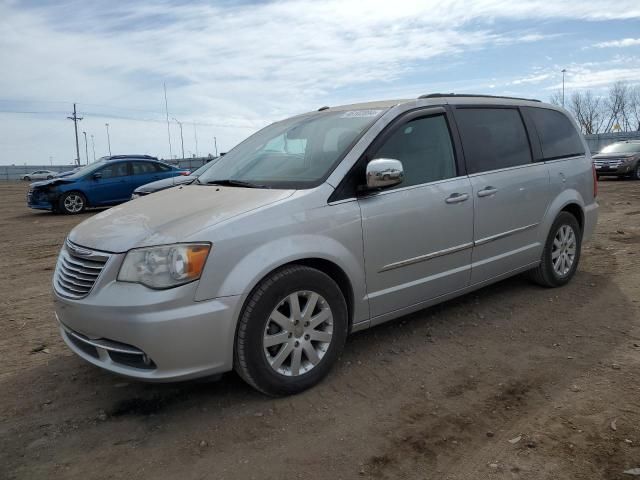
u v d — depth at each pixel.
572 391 3.25
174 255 2.89
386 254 3.67
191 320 2.89
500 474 2.51
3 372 3.81
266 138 4.48
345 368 3.67
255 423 3.03
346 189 3.51
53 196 14.17
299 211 3.28
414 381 3.47
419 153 3.97
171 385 3.52
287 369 3.28
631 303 4.77
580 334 4.13
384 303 3.74
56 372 3.79
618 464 2.53
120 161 15.01
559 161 5.21
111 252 3.01
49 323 4.87
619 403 3.08
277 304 3.16
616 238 7.66
